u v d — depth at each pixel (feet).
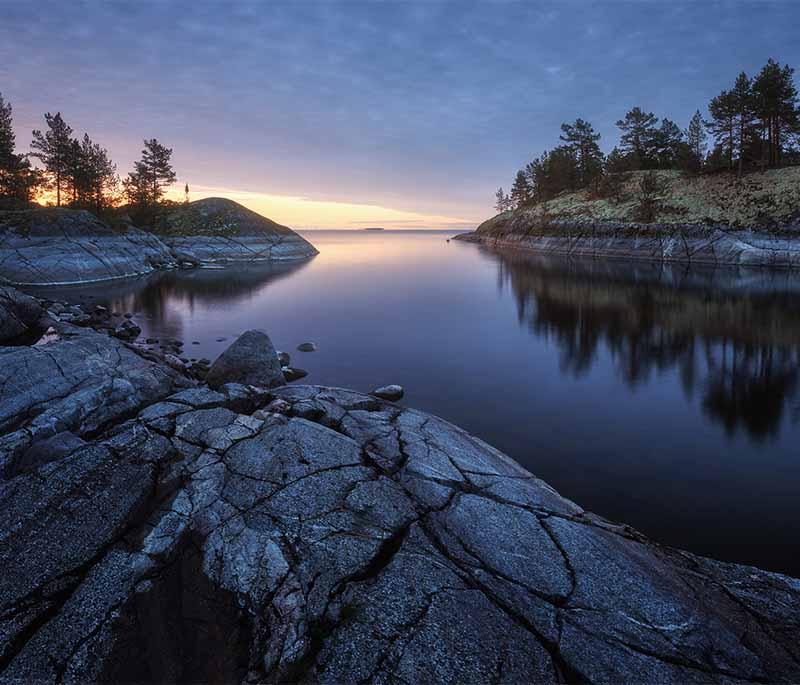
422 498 25.67
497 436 46.50
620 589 20.17
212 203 302.04
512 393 59.77
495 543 22.53
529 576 20.51
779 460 41.45
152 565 21.20
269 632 18.06
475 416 51.85
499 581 20.08
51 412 34.24
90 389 37.81
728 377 66.18
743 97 228.02
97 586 19.98
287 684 16.17
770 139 241.76
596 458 41.81
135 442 28.17
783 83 220.64
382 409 40.98
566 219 310.86
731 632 18.85
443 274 216.74
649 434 47.29
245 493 25.36
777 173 232.53
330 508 24.17
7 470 28.68
